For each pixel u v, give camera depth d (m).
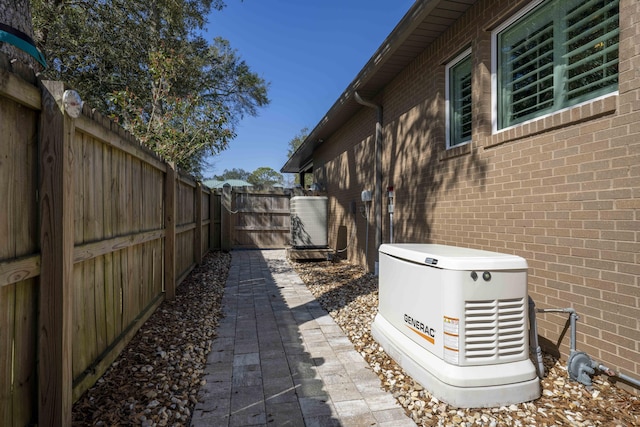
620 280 2.44
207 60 13.29
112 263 2.93
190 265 6.76
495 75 3.86
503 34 3.81
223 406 2.39
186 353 3.17
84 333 2.40
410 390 2.57
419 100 5.30
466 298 2.35
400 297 3.04
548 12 3.26
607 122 2.53
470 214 4.08
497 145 3.65
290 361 3.11
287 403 2.44
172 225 4.78
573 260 2.79
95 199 2.55
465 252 2.79
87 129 2.29
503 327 2.39
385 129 6.61
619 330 2.44
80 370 2.34
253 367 2.99
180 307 4.54
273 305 4.89
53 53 9.09
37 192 1.81
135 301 3.56
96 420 2.12
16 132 1.65
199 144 7.22
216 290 5.61
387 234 6.54
